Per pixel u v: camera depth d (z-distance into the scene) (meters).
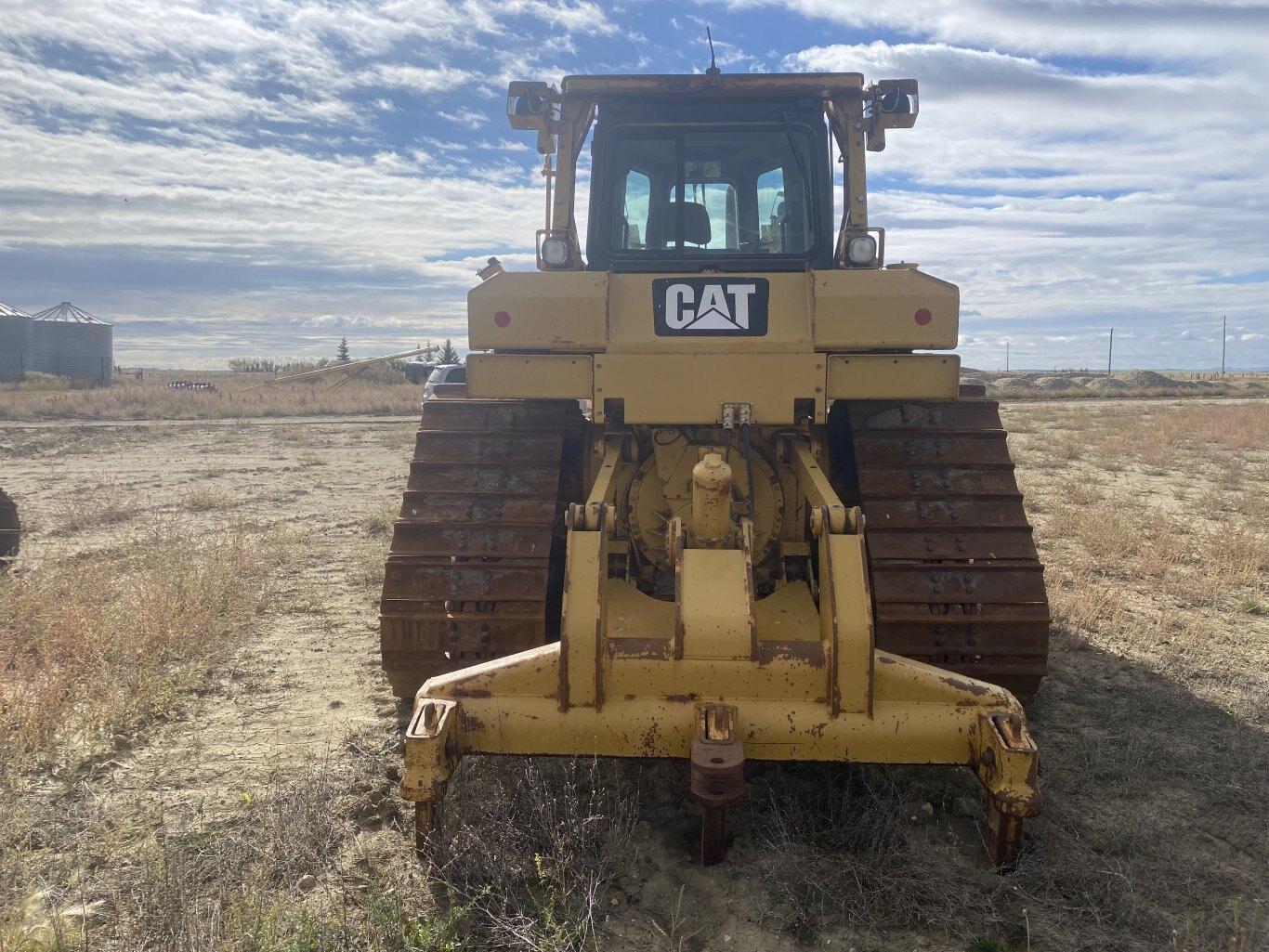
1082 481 13.57
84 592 6.68
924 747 3.38
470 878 3.28
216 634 5.99
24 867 3.37
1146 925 3.09
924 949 3.00
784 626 3.97
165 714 4.90
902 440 4.62
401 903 3.15
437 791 3.22
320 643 6.11
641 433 4.67
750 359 4.20
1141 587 7.67
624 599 4.20
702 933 3.09
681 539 3.65
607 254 5.11
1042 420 25.36
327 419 27.80
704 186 5.09
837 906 3.19
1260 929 3.07
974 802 3.88
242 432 22.78
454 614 4.27
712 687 3.44
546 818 3.46
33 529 9.95
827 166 5.10
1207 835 3.70
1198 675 5.52
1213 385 51.84
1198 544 9.18
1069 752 4.43
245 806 3.91
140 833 3.69
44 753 4.34
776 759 3.41
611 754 3.44
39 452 18.28
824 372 4.19
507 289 4.24
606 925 3.11
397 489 13.20
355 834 3.70
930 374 4.21
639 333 4.25
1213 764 4.25
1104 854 3.53
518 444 4.70
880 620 4.18
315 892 3.30
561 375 4.25
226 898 3.17
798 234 5.08
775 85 4.93
